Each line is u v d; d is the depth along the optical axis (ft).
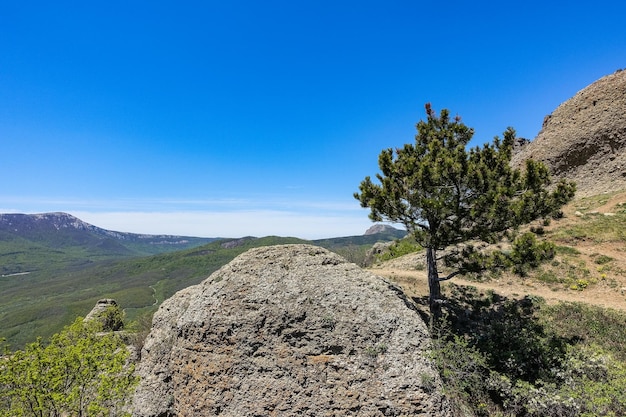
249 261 51.39
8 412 34.73
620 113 157.17
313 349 41.50
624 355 50.34
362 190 59.21
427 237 54.39
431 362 40.37
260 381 40.37
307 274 48.39
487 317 64.13
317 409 38.19
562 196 49.62
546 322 60.49
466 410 40.22
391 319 43.45
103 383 38.14
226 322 44.11
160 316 56.70
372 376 39.42
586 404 36.11
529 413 40.55
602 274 75.66
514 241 53.42
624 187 133.28
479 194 52.65
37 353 37.01
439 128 63.82
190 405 42.86
